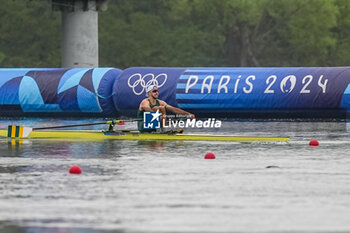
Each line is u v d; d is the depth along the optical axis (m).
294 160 49.47
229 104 96.56
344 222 28.08
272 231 26.59
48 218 29.09
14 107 107.38
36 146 61.25
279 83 94.94
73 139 68.06
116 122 69.88
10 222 28.36
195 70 99.62
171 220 28.59
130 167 45.50
